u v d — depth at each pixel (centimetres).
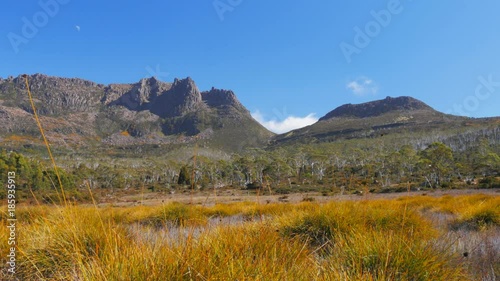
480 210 813
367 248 350
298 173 7775
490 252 424
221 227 373
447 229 726
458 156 9938
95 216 432
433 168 6094
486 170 7019
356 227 511
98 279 237
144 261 254
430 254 346
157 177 9544
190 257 254
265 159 8831
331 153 10319
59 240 372
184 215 796
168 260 250
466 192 3916
